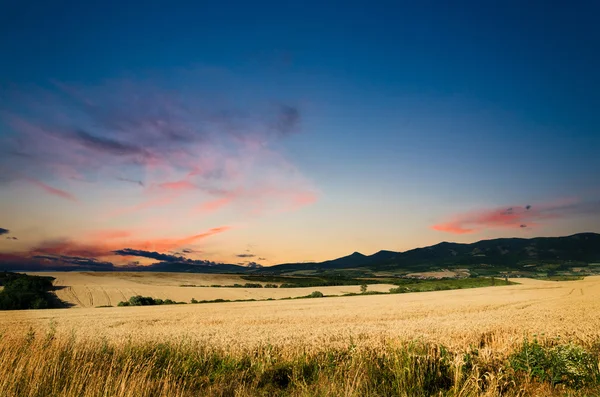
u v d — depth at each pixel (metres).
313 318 36.97
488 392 8.20
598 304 48.84
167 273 141.75
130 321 37.91
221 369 11.37
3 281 85.56
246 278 138.88
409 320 32.25
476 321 29.39
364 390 8.34
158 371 10.17
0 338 10.53
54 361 8.91
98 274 128.38
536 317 32.78
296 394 8.91
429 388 8.83
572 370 9.16
